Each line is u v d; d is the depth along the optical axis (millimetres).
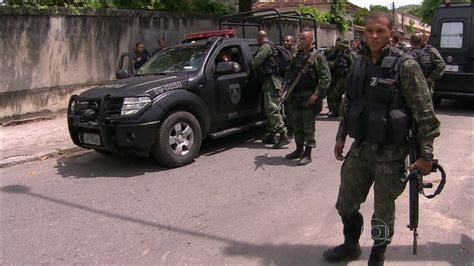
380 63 2891
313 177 5688
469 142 7410
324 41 21266
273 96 7043
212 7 14336
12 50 9078
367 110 2930
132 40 11297
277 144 7215
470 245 3770
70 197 5184
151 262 3598
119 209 4754
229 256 3664
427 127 2779
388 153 2912
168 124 6059
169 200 4980
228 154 6941
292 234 4039
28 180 5926
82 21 10242
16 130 8727
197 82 6496
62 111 10117
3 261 3670
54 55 9820
